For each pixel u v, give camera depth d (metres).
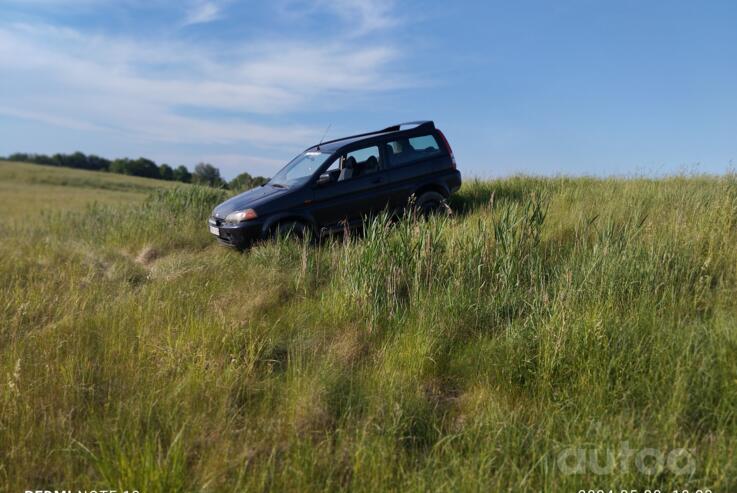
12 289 6.16
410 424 3.32
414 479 2.79
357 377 3.92
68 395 3.69
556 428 3.19
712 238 5.23
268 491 2.81
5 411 3.49
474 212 8.98
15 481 2.93
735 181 7.28
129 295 5.69
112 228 10.96
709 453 2.77
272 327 4.85
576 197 8.45
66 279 6.55
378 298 5.10
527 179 11.50
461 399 3.70
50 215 13.59
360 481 2.81
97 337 4.69
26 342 4.51
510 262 5.33
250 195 8.54
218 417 3.44
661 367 3.48
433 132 9.26
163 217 10.78
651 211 6.91
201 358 4.06
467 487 2.69
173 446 2.98
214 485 2.81
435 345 4.30
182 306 5.38
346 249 5.96
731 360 3.41
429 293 5.11
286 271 6.72
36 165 72.56
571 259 5.22
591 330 3.82
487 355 4.05
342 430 3.21
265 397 3.68
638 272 4.73
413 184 8.81
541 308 4.37
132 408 3.47
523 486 2.72
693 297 4.54
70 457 3.09
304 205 8.05
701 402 3.18
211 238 9.59
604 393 3.41
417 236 5.72
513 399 3.62
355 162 8.51
